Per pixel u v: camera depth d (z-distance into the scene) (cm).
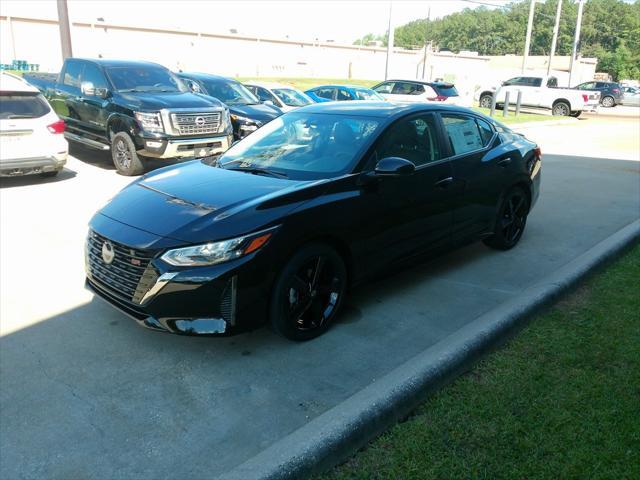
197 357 386
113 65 1098
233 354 390
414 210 473
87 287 424
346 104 539
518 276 553
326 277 418
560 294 466
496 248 627
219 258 355
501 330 390
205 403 334
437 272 558
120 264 378
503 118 2338
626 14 9450
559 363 365
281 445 271
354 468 271
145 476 275
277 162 466
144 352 391
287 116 543
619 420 305
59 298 478
